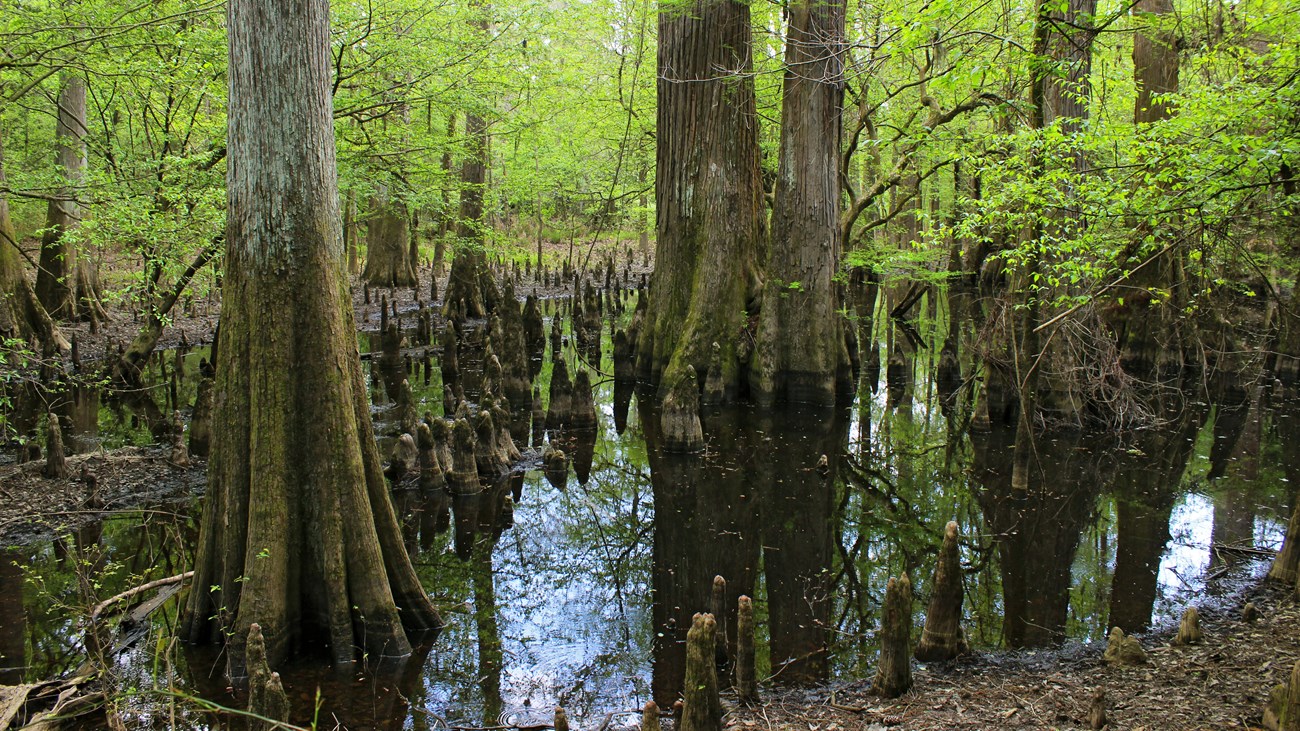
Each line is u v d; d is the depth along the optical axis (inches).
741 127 582.6
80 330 762.8
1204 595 276.8
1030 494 397.4
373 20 564.1
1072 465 441.1
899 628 210.1
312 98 231.9
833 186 559.2
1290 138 199.5
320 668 232.1
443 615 275.4
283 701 173.6
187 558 314.7
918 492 408.2
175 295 571.8
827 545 346.3
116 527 346.3
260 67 223.9
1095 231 248.1
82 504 363.3
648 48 799.7
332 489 234.2
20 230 932.0
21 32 383.6
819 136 548.1
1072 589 289.7
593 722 210.2
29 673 229.8
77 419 529.0
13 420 522.9
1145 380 589.9
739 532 362.0
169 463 418.0
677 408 467.8
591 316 936.9
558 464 435.5
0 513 346.6
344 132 613.0
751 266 595.5
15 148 813.2
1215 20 348.8
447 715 214.4
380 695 223.0
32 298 629.9
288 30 225.1
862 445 488.7
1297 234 464.1
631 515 384.2
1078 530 350.0
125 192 429.4
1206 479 416.5
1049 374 465.7
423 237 1379.2
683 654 251.1
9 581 292.4
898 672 212.8
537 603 290.4
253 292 229.5
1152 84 542.9
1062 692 208.2
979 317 819.4
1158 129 230.2
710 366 575.5
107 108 593.9
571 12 768.9
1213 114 227.3
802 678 229.8
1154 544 330.0
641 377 633.0
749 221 593.3
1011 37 343.9
